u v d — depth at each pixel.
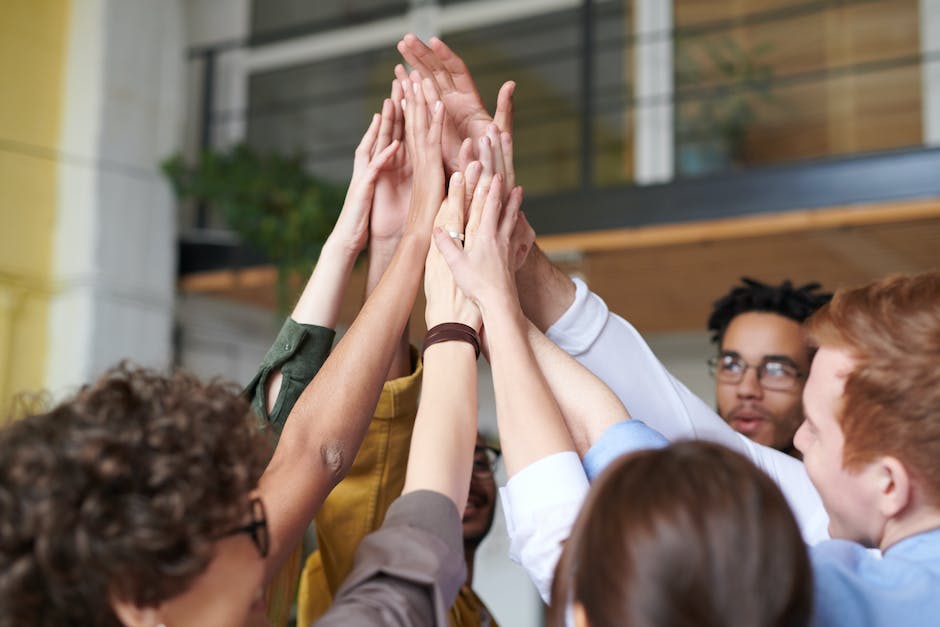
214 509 0.72
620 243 4.66
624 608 0.65
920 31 5.17
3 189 5.28
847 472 0.88
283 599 1.16
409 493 0.89
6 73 5.35
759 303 1.83
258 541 0.78
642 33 5.74
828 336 0.90
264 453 0.82
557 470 0.94
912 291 0.87
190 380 0.81
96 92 5.47
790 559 0.65
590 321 1.21
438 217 1.12
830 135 5.32
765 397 1.77
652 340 6.04
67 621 0.69
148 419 0.73
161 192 5.67
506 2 6.08
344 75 6.41
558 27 5.95
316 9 6.54
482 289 1.04
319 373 1.05
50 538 0.67
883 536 0.88
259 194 5.46
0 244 5.24
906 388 0.83
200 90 6.36
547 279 1.21
